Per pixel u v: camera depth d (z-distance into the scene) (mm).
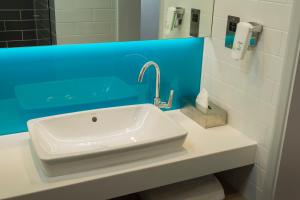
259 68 1719
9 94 1771
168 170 1625
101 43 1863
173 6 1917
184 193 1858
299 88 1594
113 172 1521
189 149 1736
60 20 1701
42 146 1595
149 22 1891
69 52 1818
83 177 1484
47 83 1827
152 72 2051
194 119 2039
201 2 1949
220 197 1912
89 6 1732
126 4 1802
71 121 1812
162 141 1594
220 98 2029
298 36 1498
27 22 1647
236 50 1693
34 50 1748
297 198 1917
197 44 2092
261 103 1743
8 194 1393
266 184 1802
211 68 2064
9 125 1821
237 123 1927
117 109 1908
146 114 1954
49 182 1455
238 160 1809
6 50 1697
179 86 2148
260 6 1649
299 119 1674
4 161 1598
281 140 1681
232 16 1817
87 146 1794
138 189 1594
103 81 1945
